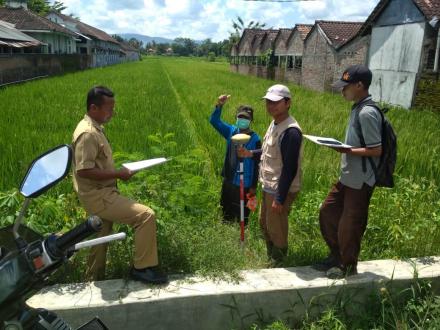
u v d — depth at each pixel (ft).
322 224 14.55
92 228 6.40
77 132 12.09
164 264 14.23
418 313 12.82
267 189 14.92
